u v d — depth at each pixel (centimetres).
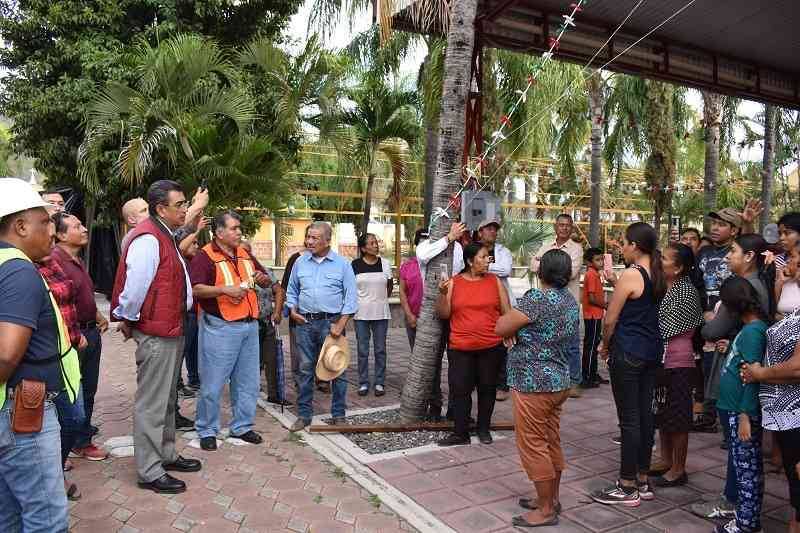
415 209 2370
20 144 1348
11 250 251
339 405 566
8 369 238
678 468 436
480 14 762
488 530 371
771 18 884
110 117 1042
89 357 463
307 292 548
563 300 366
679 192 2547
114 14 1257
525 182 2417
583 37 877
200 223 545
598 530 371
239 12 1388
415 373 565
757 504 345
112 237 1572
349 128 1370
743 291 345
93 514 382
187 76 1039
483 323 505
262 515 387
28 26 1245
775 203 2397
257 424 573
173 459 451
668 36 939
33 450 253
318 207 2555
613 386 407
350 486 434
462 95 553
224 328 492
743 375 334
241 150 1037
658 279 395
